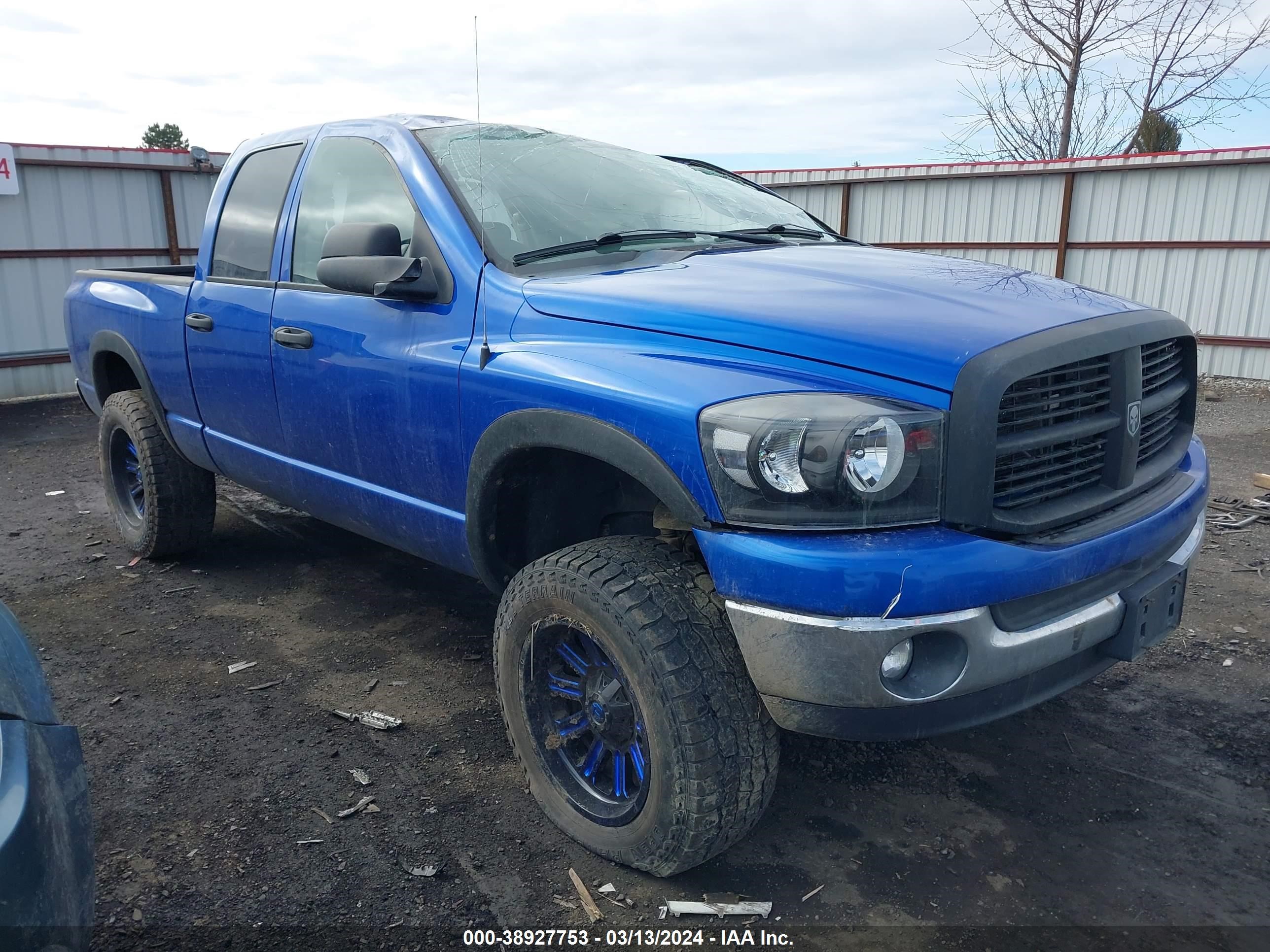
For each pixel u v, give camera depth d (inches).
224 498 230.8
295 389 129.8
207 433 155.6
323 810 103.0
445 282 109.7
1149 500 92.5
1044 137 831.1
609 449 86.4
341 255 112.2
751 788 85.5
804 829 100.7
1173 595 95.0
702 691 83.1
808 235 134.3
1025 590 77.4
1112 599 87.0
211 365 147.6
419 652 143.2
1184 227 466.0
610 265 109.3
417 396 109.4
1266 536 197.0
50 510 227.8
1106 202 487.8
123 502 188.7
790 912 87.7
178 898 89.0
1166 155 459.8
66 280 427.8
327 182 132.7
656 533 107.7
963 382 76.2
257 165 149.5
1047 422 82.6
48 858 56.5
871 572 73.4
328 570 179.3
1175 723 122.0
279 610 159.8
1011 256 526.0
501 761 113.0
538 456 101.3
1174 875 92.9
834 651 74.9
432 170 116.9
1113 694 129.9
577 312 96.7
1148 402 93.1
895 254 122.5
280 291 133.6
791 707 78.6
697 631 84.4
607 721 93.4
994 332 80.9
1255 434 319.9
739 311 87.8
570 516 109.4
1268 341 450.6
